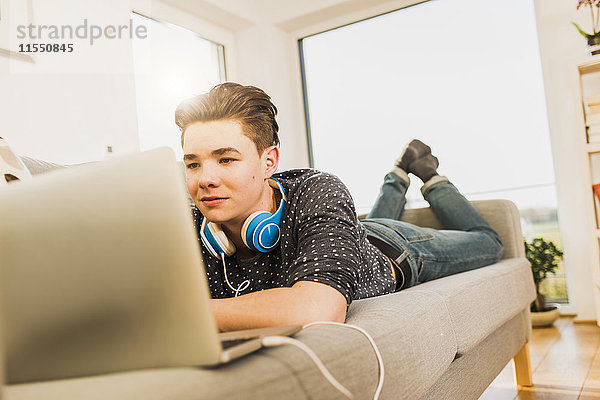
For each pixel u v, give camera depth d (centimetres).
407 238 145
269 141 89
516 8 282
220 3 304
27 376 45
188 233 42
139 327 43
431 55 306
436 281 123
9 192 44
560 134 261
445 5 301
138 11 263
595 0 246
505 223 181
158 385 39
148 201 42
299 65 353
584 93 257
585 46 257
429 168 208
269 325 65
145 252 42
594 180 253
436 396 88
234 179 83
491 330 111
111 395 37
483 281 117
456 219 188
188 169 85
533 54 278
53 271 43
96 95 221
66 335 44
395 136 317
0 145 89
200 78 310
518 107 281
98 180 43
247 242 88
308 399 46
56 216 43
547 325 243
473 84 294
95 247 42
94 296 43
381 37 321
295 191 93
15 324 44
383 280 120
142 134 261
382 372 55
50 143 200
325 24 339
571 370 171
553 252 250
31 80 195
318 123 345
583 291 254
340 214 86
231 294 99
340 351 54
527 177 279
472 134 293
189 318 42
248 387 41
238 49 341
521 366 158
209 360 41
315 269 76
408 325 73
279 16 336
